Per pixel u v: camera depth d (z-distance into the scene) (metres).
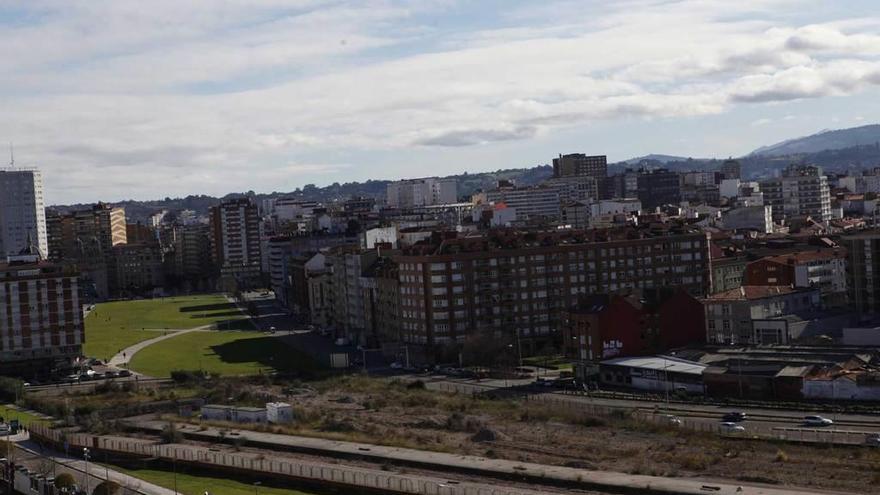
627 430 197.00
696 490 150.62
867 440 171.12
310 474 171.38
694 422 199.88
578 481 159.75
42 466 183.25
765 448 174.62
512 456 181.25
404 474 172.25
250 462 182.25
